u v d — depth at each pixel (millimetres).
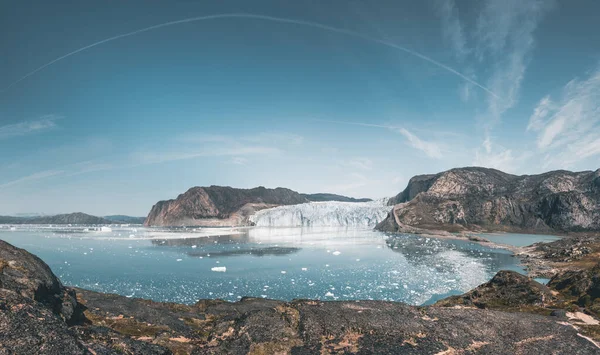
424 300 47156
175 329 24750
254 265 76688
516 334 22328
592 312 28516
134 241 128875
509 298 34906
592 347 20828
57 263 78375
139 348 18922
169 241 129250
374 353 19625
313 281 59906
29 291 19531
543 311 31062
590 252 69625
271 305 33688
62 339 15828
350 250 101750
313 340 21078
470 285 55688
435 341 21000
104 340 18750
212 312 30469
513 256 88375
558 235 147625
